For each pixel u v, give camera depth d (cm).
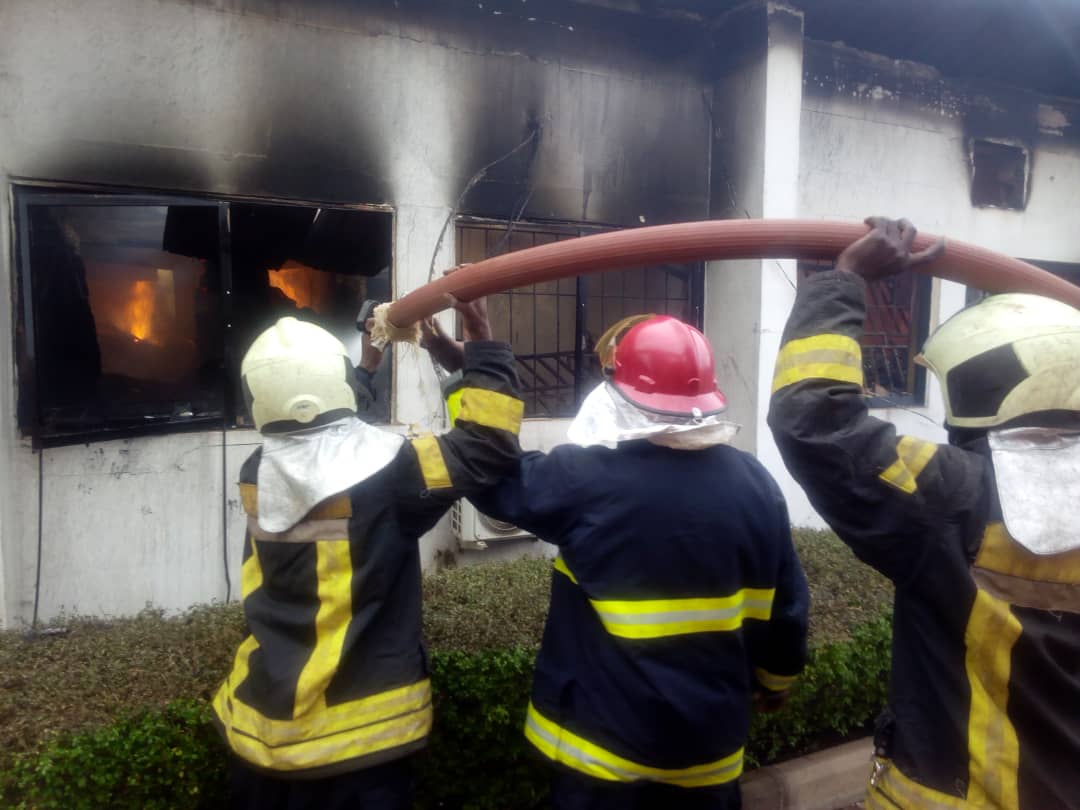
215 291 369
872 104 561
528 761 260
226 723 183
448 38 415
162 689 240
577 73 457
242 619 305
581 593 183
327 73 386
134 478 356
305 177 386
